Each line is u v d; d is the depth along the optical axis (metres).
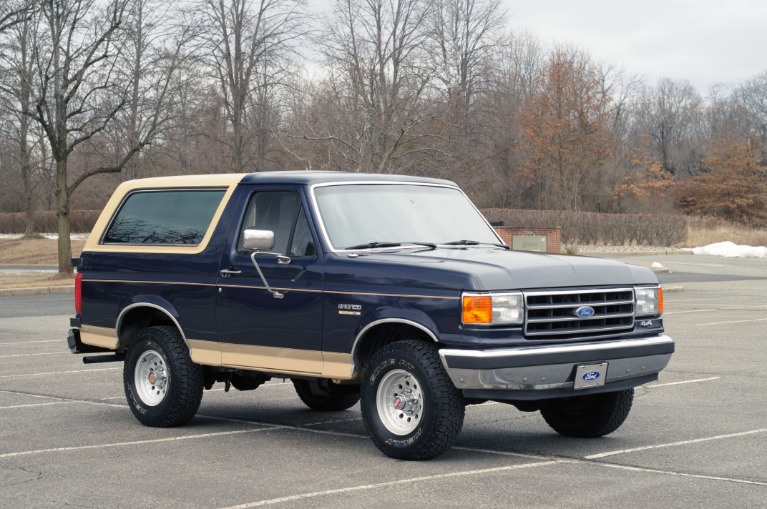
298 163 36.69
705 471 7.40
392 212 8.80
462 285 7.39
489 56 62.16
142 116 35.22
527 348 7.45
